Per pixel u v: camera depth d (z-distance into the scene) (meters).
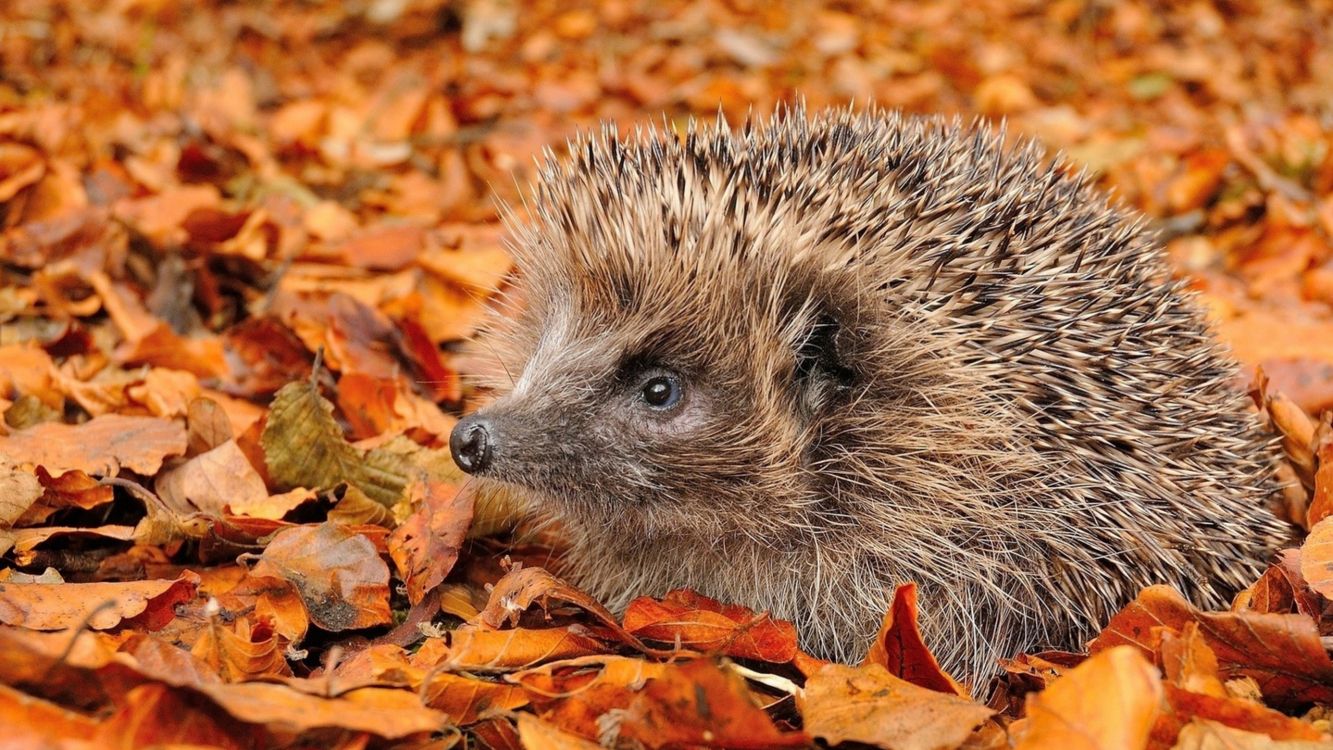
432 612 2.88
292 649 2.59
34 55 8.57
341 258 5.21
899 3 12.81
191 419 3.37
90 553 2.98
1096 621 2.94
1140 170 7.24
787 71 10.14
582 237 3.08
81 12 9.77
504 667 2.45
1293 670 2.38
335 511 3.21
